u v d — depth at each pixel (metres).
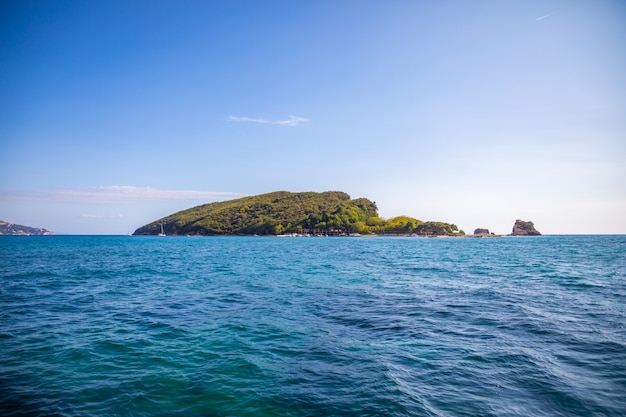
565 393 7.75
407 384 8.29
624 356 10.04
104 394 7.96
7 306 18.16
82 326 13.94
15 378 8.84
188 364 9.77
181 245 111.19
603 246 95.88
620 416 6.81
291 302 18.70
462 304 17.77
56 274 33.12
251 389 8.16
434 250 81.38
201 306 17.81
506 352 10.45
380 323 14.11
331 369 9.35
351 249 86.31
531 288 22.94
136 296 21.05
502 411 7.01
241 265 42.41
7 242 132.38
